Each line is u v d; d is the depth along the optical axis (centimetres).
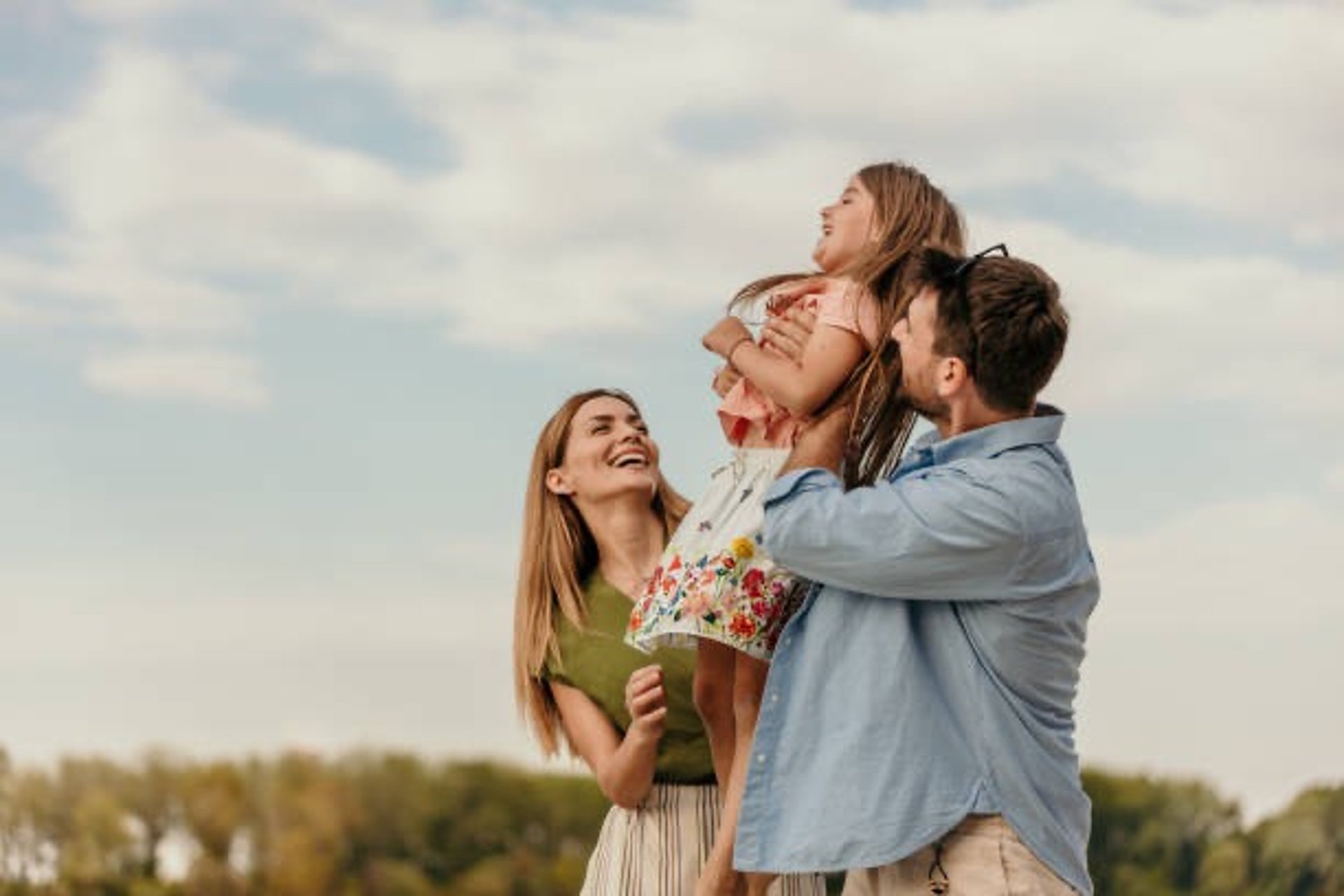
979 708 406
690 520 474
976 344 408
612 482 564
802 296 454
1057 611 409
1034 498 402
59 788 2061
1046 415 420
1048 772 409
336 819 2009
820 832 402
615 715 555
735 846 411
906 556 400
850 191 464
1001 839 404
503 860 1973
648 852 538
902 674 406
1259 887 1828
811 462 439
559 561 570
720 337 460
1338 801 1838
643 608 471
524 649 570
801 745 411
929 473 410
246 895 2022
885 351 438
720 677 474
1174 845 1850
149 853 2042
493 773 1994
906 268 441
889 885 411
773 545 412
